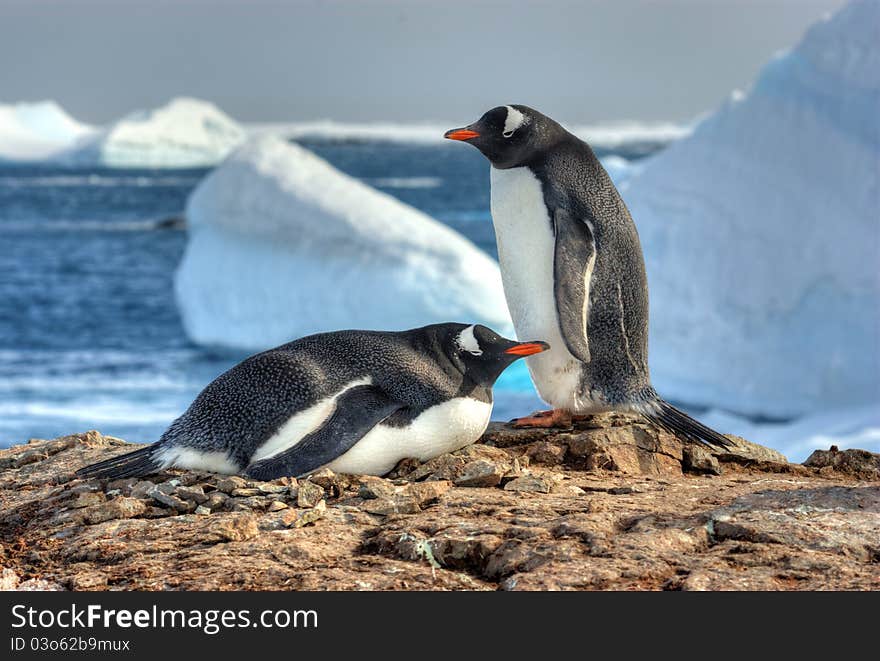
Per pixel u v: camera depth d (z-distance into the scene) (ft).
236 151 182.39
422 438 27.86
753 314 122.11
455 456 28.60
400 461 28.37
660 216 134.31
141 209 464.24
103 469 28.91
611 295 31.37
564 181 31.27
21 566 23.20
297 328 162.30
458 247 163.02
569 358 31.48
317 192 171.01
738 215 127.24
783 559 21.04
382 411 26.94
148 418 109.29
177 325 176.96
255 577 21.31
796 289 120.37
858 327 114.83
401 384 27.71
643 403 32.48
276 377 27.55
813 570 20.57
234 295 166.81
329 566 21.85
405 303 156.15
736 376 121.39
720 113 136.15
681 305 128.06
